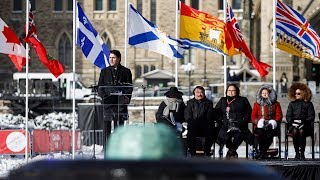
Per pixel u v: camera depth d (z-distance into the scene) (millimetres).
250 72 188250
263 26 191500
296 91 58688
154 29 74688
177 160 12727
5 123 128875
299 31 74438
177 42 74250
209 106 54375
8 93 172750
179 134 53719
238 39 71812
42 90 172750
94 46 71750
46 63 67375
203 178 12055
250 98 154500
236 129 54906
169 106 54531
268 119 56312
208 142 54375
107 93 51656
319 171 49969
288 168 49531
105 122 52312
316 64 193375
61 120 137875
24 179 12281
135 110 141625
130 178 12055
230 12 72000
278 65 188750
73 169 12430
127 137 13359
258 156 55844
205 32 72562
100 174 12195
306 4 186875
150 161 12617
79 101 174500
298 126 57656
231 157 55188
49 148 83000
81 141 89250
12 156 79000
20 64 69562
